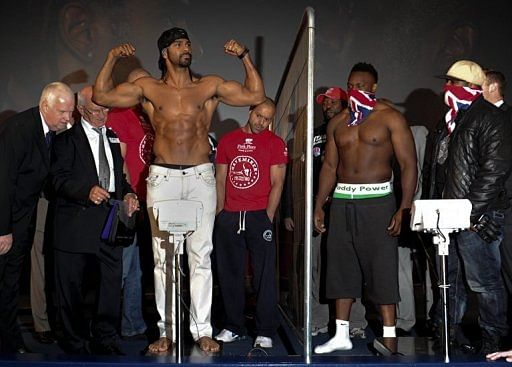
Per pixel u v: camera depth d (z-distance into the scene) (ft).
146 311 19.10
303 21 13.24
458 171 13.57
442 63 22.12
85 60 21.74
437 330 14.60
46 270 16.11
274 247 15.29
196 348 13.71
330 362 12.14
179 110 13.87
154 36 21.85
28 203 13.73
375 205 14.17
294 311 16.15
